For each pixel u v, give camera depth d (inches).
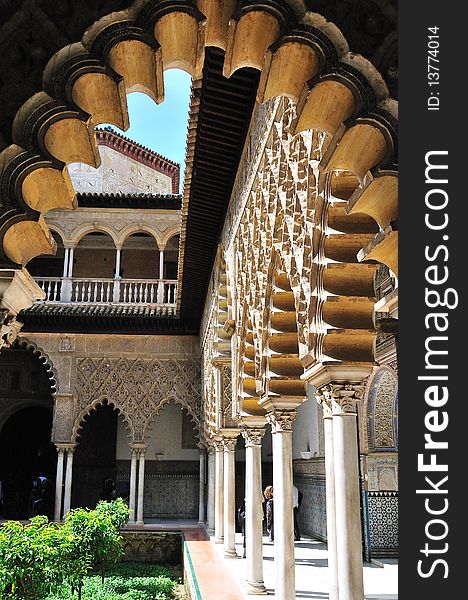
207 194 304.3
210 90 208.1
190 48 87.4
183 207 324.5
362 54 78.4
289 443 197.5
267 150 181.2
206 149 254.7
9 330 87.8
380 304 93.0
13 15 78.7
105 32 78.8
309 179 130.2
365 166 85.1
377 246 85.3
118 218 573.9
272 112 167.9
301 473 493.4
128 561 486.3
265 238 190.5
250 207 225.8
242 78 195.8
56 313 524.4
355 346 128.0
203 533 470.0
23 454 641.0
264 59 81.4
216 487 412.5
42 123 78.6
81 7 79.3
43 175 80.9
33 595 198.2
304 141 129.9
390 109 78.1
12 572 190.2
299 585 245.4
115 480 613.3
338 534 127.7
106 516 291.3
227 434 356.5
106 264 658.8
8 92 78.3
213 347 388.5
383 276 240.2
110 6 79.0
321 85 79.5
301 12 78.6
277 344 191.8
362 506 312.0
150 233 576.7
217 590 245.1
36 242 84.6
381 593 222.5
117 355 545.3
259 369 213.5
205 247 382.6
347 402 129.1
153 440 621.0
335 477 128.8
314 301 132.7
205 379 482.9
